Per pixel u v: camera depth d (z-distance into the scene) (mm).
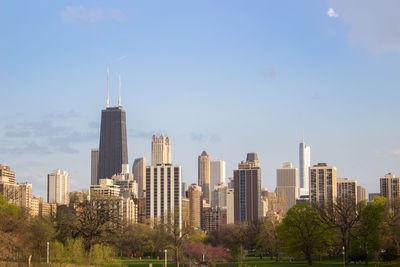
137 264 191625
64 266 116875
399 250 160625
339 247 185375
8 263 108188
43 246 134000
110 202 157875
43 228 143000
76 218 153375
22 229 127625
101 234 153500
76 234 149750
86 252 128750
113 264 131375
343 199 167875
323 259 199875
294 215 169250
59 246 120438
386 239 161375
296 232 167750
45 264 112250
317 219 167625
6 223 124438
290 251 169500
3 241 114438
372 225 156875
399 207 170750
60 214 160500
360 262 165250
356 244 158875
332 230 169375
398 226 156625
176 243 194875
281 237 174125
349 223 156500
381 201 183625
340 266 160000
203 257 196000
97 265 126688
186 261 193000
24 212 167625
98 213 153750
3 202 157750
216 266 190250
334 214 168625
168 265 188125
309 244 165875
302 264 174500
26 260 111875
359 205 161625
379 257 164500
